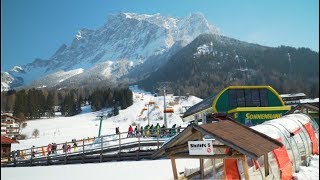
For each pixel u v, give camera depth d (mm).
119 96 147625
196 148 11688
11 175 25828
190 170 14578
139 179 19391
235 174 13422
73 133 85625
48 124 116438
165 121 46438
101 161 30938
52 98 146750
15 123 94938
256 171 14102
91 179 20859
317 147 22188
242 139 12008
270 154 15336
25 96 137625
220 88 173125
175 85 194375
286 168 15984
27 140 72938
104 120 123188
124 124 106500
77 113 150375
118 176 21094
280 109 33906
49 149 37344
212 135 11523
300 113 25875
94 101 153500
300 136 20031
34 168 30000
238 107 34125
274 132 18203
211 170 14891
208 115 31172
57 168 28297
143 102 146000
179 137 12016
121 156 30266
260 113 33719
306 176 17500
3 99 141500
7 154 39594
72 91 186500
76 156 32375
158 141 30234
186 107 105938
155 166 23953
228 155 11406
